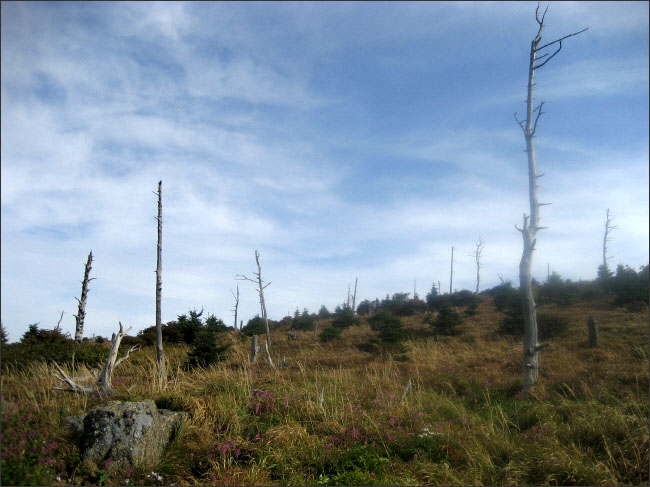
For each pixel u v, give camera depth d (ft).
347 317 113.29
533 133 53.83
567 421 29.66
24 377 37.14
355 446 25.04
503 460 24.93
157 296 51.65
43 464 18.99
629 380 39.99
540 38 54.65
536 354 45.70
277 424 27.43
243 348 81.05
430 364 58.34
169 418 24.72
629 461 22.15
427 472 22.24
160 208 53.83
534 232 51.57
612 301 86.22
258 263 77.61
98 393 29.68
